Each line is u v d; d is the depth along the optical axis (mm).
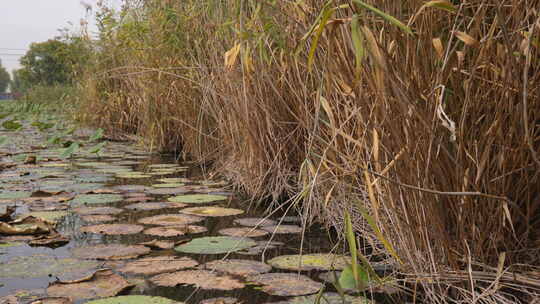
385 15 970
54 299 1412
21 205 2770
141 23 4773
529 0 1406
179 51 4043
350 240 1011
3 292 1475
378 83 1091
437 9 1405
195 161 4605
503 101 1357
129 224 2375
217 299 1444
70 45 7719
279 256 1893
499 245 1493
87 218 2486
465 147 1446
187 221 2455
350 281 1074
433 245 1501
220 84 3289
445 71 1361
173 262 1797
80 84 7863
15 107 13523
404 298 1476
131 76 5398
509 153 1398
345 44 1368
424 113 1372
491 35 1285
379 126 1407
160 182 3646
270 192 2943
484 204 1429
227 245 2035
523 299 1377
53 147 6055
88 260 1809
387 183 1471
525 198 1478
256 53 2482
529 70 1438
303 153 2760
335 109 1748
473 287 1408
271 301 1439
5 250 1935
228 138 3490
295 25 1890
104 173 4023
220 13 2844
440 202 1445
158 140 5582
